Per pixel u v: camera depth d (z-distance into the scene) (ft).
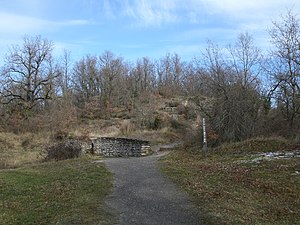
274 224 27.45
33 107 152.35
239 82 80.53
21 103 146.61
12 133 125.80
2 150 96.22
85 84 200.03
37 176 44.98
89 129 131.95
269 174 45.98
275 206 32.83
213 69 83.05
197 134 80.79
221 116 77.51
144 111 142.72
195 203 32.12
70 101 169.17
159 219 27.81
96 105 178.19
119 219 27.66
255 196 35.86
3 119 135.95
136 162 59.00
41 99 153.07
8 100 146.00
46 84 153.38
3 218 28.25
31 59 151.94
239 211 29.94
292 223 28.25
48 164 57.67
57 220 27.14
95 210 29.81
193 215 28.78
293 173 45.98
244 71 95.96
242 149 67.46
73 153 73.05
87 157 72.74
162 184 40.11
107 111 174.29
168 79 205.87
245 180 42.75
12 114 140.77
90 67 200.95
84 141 84.02
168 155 71.26
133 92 197.77
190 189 37.35
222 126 77.20
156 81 210.59
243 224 26.45
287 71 84.58
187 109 132.67
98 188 38.06
